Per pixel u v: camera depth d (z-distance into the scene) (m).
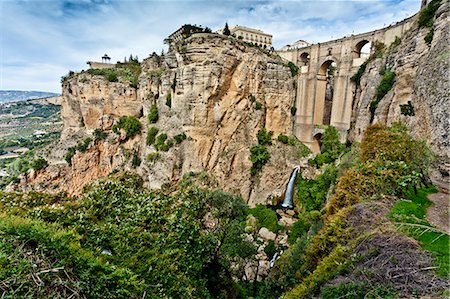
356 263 10.96
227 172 52.34
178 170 51.41
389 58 41.72
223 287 21.78
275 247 38.72
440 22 29.64
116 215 17.11
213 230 24.30
